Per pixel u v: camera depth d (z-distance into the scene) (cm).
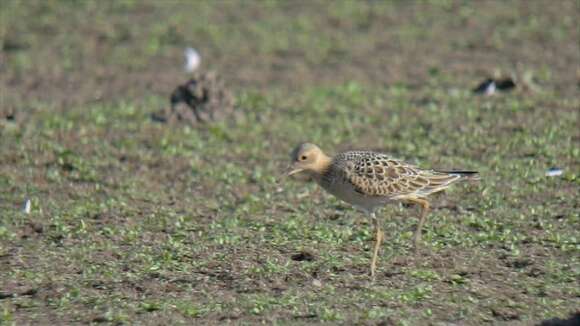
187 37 2784
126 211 1499
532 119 1903
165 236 1382
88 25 2916
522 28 2748
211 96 2017
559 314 1088
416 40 2695
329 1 3106
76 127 1959
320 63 2523
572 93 2094
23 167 1723
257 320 1077
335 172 1276
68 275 1238
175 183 1645
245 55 2616
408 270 1223
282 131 1938
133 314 1102
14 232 1410
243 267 1241
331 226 1401
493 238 1335
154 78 2430
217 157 1786
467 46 2612
